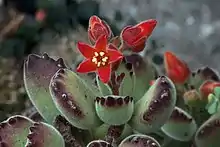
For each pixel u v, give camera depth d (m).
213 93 0.24
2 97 0.36
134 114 0.21
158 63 0.47
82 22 0.57
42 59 0.22
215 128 0.23
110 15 0.61
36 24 0.54
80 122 0.20
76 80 0.20
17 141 0.21
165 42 0.63
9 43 0.53
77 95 0.20
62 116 0.21
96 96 0.21
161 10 0.68
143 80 0.25
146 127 0.21
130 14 0.63
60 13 0.56
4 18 0.54
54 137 0.20
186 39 0.65
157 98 0.20
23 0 0.61
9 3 0.61
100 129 0.21
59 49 0.47
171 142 0.24
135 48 0.21
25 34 0.53
